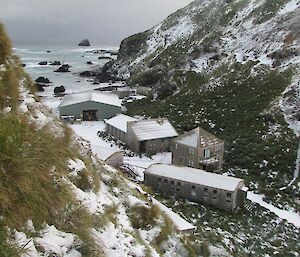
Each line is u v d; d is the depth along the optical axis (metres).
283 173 46.47
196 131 49.56
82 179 11.07
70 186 9.73
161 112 71.19
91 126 65.44
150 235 12.57
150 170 41.88
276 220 36.34
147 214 13.47
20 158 7.46
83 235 8.00
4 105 11.34
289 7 93.56
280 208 39.41
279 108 59.59
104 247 8.43
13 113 10.54
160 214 15.04
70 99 70.94
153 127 56.28
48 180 8.21
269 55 76.31
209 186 38.50
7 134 7.66
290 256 29.03
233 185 38.28
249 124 58.50
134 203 13.77
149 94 87.38
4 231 6.24
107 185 14.06
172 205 36.81
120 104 72.44
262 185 43.97
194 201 39.41
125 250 9.12
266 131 55.62
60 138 11.47
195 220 34.00
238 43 87.81
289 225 35.50
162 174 40.94
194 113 67.25
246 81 71.62
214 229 32.09
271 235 32.94
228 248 27.73
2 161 7.12
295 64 69.50
